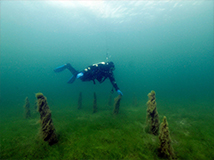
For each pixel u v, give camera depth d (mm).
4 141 3465
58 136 3789
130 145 3102
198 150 2934
